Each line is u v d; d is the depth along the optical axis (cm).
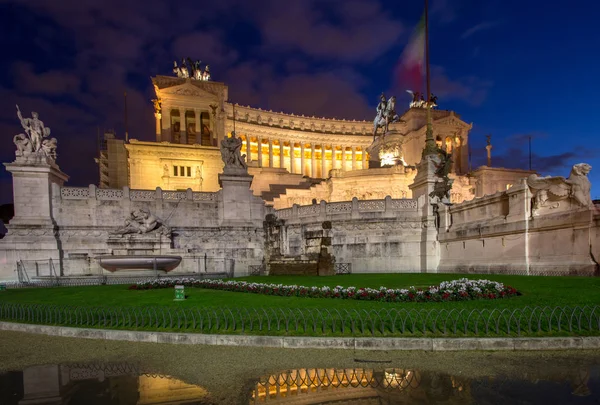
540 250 2102
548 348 879
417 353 877
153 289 2014
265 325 1082
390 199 3103
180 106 8044
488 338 898
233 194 3388
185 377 769
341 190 5900
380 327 1014
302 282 2125
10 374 813
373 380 726
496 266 2353
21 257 2791
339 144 10094
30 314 1380
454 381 707
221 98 8469
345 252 3098
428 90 3344
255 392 683
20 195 2888
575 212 1886
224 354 913
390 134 6400
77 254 2914
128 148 6197
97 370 827
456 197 6334
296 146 10131
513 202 2286
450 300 1283
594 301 1147
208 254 3238
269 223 3409
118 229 3022
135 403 644
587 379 699
